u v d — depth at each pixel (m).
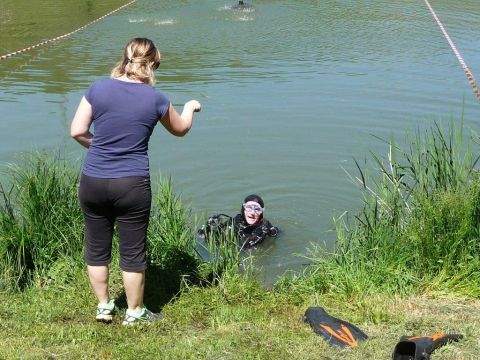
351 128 10.37
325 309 5.01
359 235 5.93
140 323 4.72
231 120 10.70
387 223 5.76
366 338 4.45
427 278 5.33
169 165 9.14
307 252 7.16
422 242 5.46
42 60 14.77
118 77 4.44
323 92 12.05
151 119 4.41
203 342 4.41
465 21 18.70
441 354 4.20
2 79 13.09
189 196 8.38
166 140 9.97
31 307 4.95
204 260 6.02
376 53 15.05
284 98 11.73
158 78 13.03
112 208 4.48
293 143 9.86
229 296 5.28
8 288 5.22
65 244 5.65
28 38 17.25
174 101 11.48
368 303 5.03
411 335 4.50
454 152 6.69
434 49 15.38
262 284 6.12
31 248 5.53
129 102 4.34
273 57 14.83
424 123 10.45
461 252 5.42
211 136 10.11
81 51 15.68
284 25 18.73
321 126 10.45
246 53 15.28
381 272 5.42
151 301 5.15
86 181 4.40
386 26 18.30
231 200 8.34
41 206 5.66
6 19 19.97
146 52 4.44
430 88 12.19
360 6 21.62
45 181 5.82
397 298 5.09
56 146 9.39
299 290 5.48
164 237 5.84
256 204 7.34
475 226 5.51
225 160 9.32
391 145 7.23
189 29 18.38
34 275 5.44
